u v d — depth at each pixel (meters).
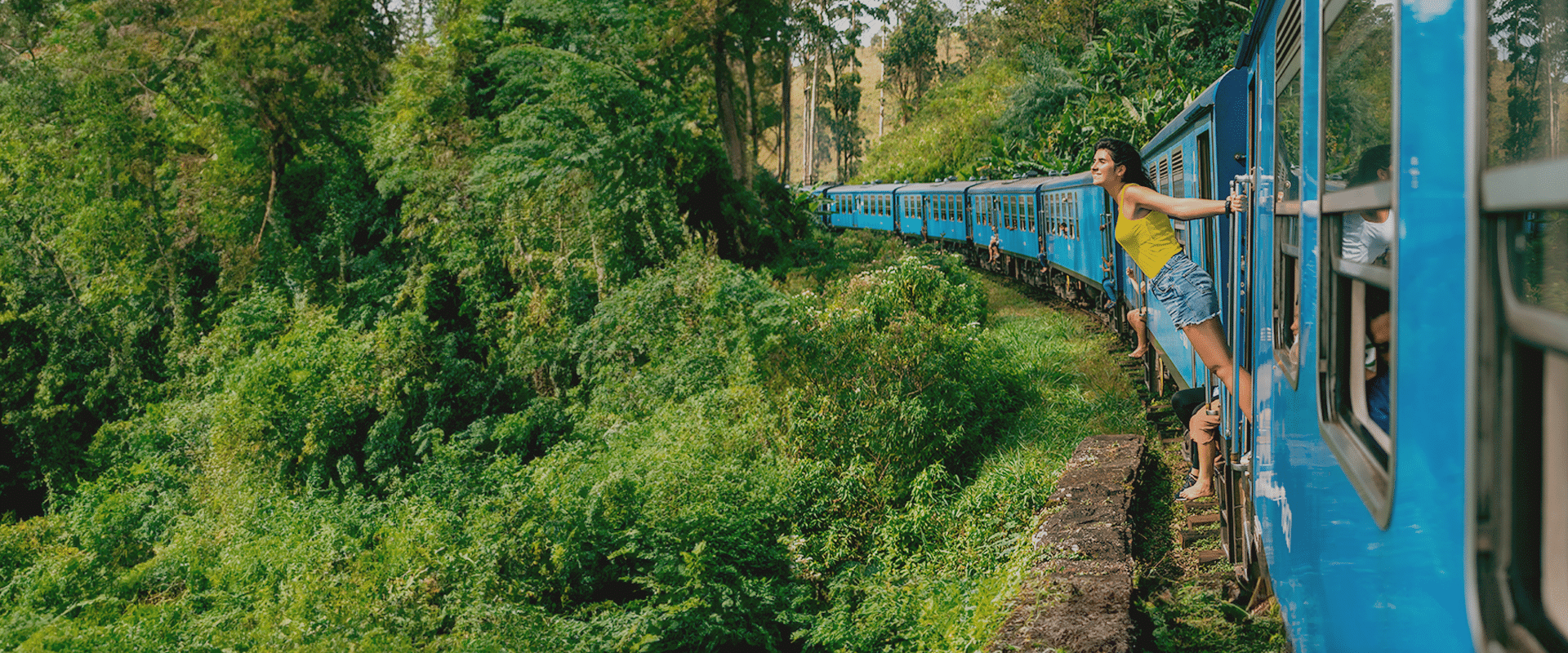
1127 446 7.97
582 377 18.00
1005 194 22.45
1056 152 29.75
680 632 8.05
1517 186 1.05
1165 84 28.06
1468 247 1.22
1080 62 35.84
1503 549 1.17
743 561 8.64
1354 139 2.01
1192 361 7.23
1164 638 4.95
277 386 19.00
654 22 21.84
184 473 19.97
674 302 16.27
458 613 8.48
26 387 27.14
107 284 26.64
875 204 38.19
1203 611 5.29
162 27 26.00
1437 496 1.40
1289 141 3.00
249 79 24.69
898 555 7.88
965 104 46.94
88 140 25.81
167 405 23.16
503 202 20.34
